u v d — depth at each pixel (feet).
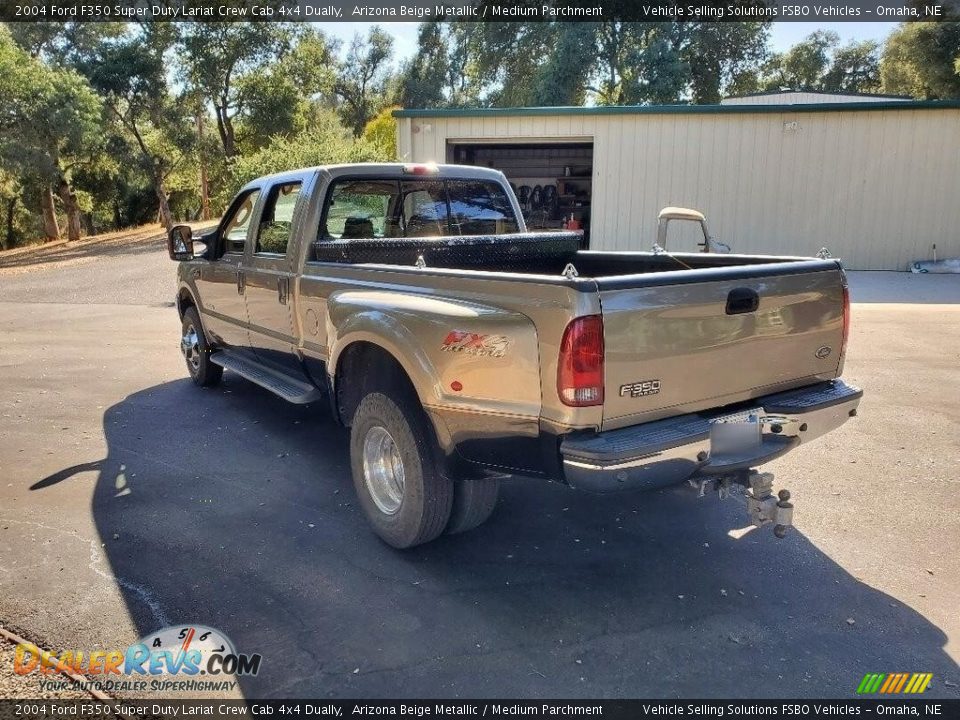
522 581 10.75
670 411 9.68
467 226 17.40
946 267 49.24
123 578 10.80
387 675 8.65
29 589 10.48
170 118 108.27
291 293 14.87
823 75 158.81
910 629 9.52
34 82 82.84
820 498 13.60
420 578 10.84
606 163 52.16
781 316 10.66
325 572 11.00
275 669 8.76
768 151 50.55
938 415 18.48
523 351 9.29
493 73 138.21
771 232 51.67
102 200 127.44
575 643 9.25
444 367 10.09
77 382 22.80
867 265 51.34
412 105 151.43
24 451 16.34
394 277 11.73
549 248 15.66
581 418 8.90
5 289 49.08
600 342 8.81
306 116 124.57
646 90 114.93
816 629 9.53
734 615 9.86
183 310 22.13
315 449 16.48
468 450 10.12
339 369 12.89
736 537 12.15
